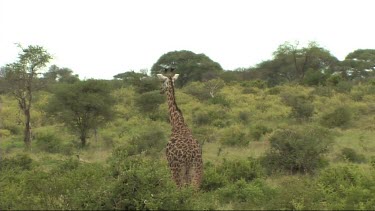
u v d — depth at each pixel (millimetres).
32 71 21641
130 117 29578
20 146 21125
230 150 17344
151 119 28484
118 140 20641
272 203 7242
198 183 8242
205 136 20500
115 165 8281
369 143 18031
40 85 22406
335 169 9828
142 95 30438
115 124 27078
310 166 12359
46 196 7379
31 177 9266
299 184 8695
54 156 16734
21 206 6770
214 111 29141
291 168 12539
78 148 19625
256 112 30031
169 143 8523
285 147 12695
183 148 8219
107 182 7211
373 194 7871
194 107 32469
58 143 19766
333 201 7734
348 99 33281
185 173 8133
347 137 19906
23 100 21641
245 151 16844
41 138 20656
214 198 8227
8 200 7305
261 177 10711
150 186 6918
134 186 6805
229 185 9180
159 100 30141
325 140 14359
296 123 25234
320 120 24797
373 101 32062
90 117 21328
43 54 21688
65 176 9234
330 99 33062
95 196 6746
